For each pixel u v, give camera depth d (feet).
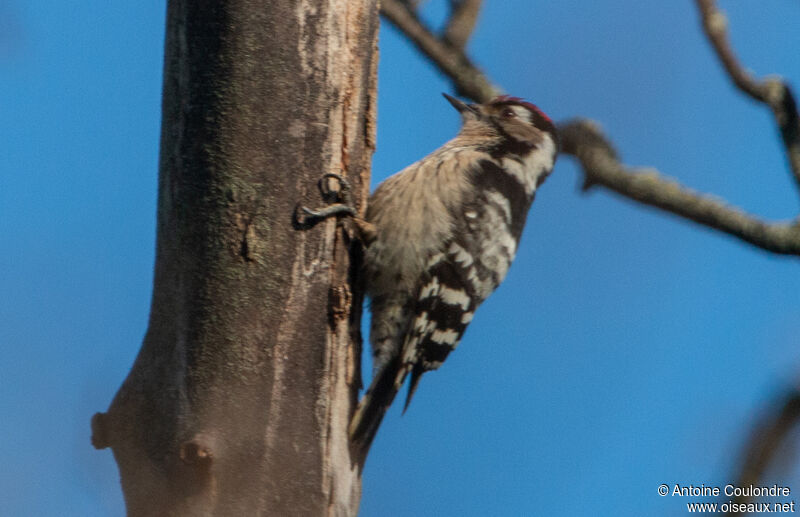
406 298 32.32
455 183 33.35
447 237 32.53
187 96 25.45
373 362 32.27
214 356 24.53
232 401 24.39
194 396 24.22
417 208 32.48
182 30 25.62
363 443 27.89
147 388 24.52
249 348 24.82
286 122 26.05
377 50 29.35
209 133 25.26
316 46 26.76
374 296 32.37
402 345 32.42
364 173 29.12
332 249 27.02
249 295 25.00
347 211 27.66
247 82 25.41
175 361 24.59
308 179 26.53
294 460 25.13
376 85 29.32
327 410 26.21
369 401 28.58
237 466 23.99
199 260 25.00
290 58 26.16
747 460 31.65
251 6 25.50
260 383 24.85
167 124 25.73
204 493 23.40
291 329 25.62
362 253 30.42
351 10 27.86
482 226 33.40
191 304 24.81
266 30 25.68
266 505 24.40
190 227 25.14
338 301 26.61
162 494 23.56
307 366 25.85
